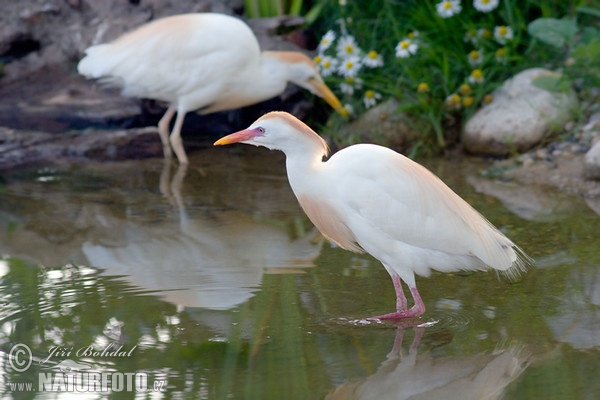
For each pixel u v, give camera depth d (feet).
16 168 44.34
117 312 26.00
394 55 48.85
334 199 25.25
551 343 23.71
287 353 23.20
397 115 46.34
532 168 41.24
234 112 51.01
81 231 34.60
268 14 53.36
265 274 29.58
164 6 51.34
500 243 25.58
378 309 26.40
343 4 51.96
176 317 25.62
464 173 41.98
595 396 20.59
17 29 51.39
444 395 20.86
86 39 50.57
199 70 43.80
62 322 25.20
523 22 47.91
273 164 45.21
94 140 46.96
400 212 24.64
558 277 28.68
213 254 31.83
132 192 40.22
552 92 43.24
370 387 21.20
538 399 20.54
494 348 23.48
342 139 46.98
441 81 46.93
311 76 45.55
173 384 21.33
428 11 49.19
